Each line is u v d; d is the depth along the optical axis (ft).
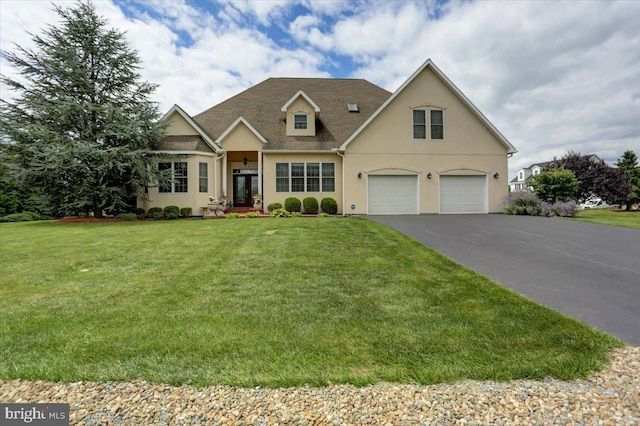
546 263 22.02
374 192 56.13
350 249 26.11
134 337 11.59
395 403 8.09
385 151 55.98
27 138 47.67
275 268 20.85
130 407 8.04
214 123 62.49
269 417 7.65
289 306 14.57
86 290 16.92
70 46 51.08
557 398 8.22
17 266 21.80
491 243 28.53
